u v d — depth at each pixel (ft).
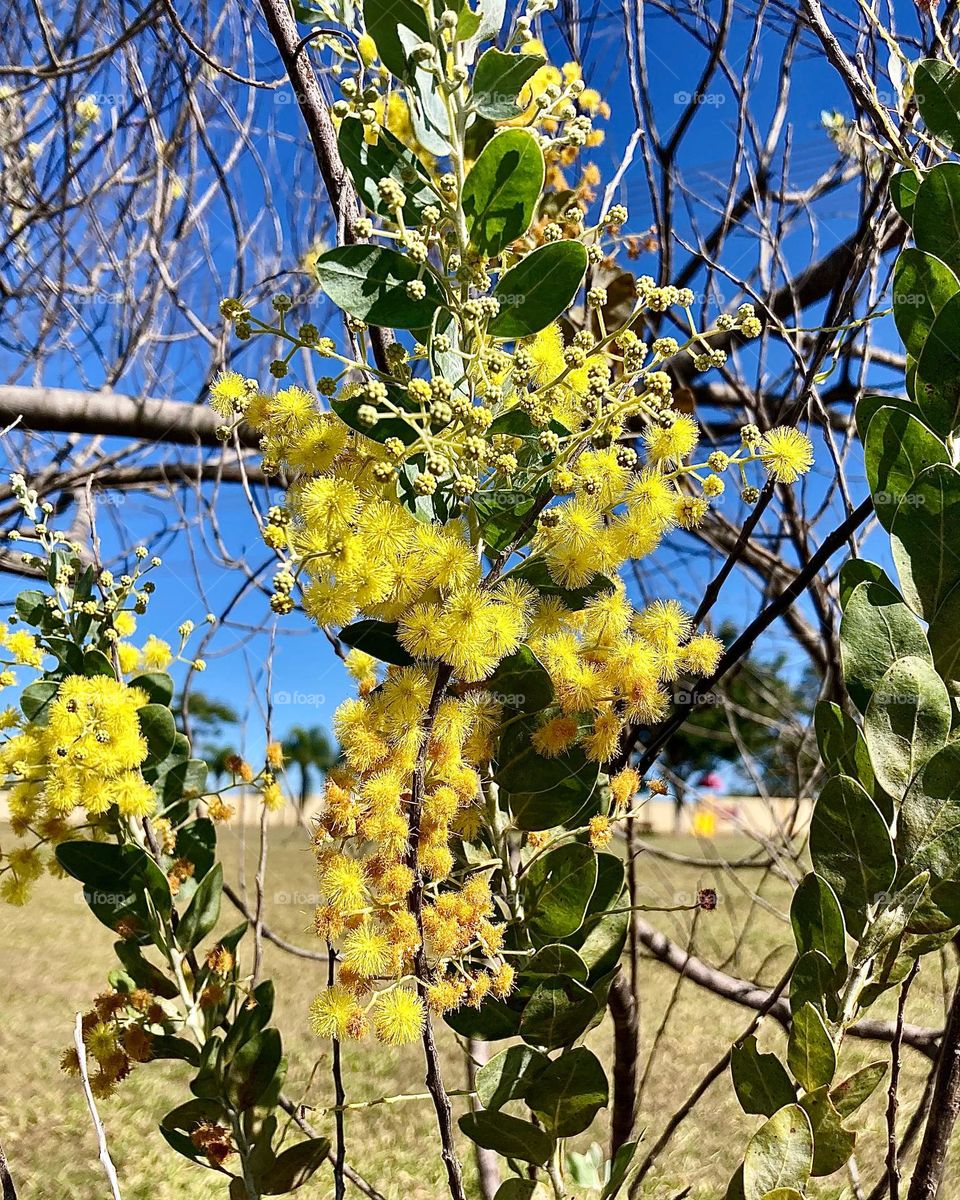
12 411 2.09
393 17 0.75
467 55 0.81
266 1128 0.97
